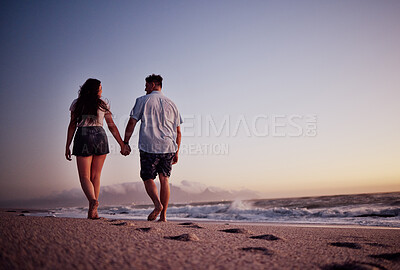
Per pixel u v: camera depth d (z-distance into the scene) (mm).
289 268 1263
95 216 3084
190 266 1176
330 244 2232
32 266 1017
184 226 2965
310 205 14281
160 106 3404
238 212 12000
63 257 1146
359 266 1345
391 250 1981
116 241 1546
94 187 3275
